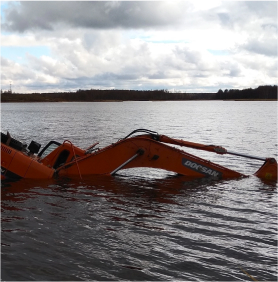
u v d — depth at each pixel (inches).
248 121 1692.9
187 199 345.1
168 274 203.8
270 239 253.8
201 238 252.5
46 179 400.2
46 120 1774.1
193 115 2384.4
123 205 320.2
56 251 226.1
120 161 429.4
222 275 204.4
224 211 310.7
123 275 201.0
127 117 2108.8
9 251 223.3
